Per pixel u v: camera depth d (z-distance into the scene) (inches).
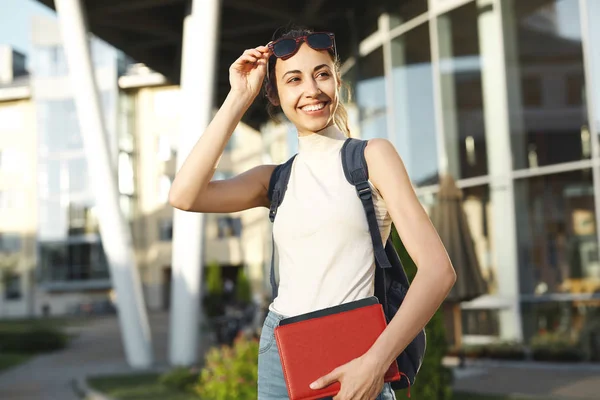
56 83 1300.4
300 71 55.8
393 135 409.1
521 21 339.9
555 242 323.9
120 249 382.0
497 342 339.3
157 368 375.6
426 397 176.2
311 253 53.2
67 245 1288.1
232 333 499.8
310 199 54.1
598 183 307.4
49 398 297.3
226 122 57.6
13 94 1309.1
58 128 1298.0
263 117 709.9
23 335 537.3
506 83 343.6
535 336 328.8
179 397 264.2
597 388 245.0
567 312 318.7
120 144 1234.6
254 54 57.4
